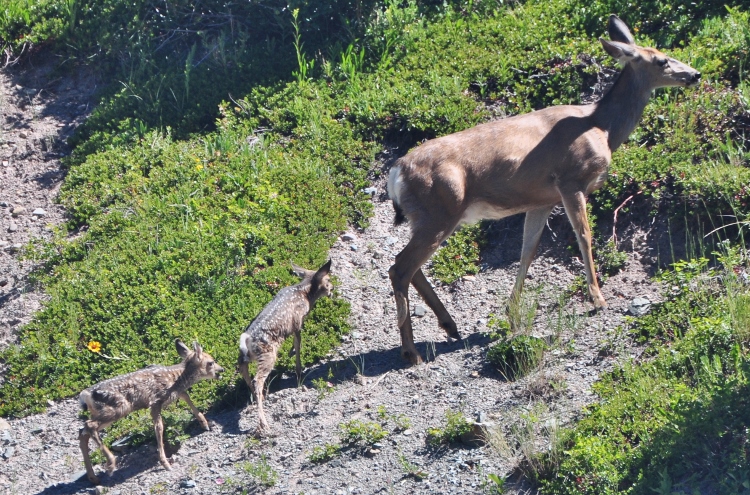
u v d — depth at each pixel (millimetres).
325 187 26906
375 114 29031
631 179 23750
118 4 35781
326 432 18953
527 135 21156
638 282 21688
